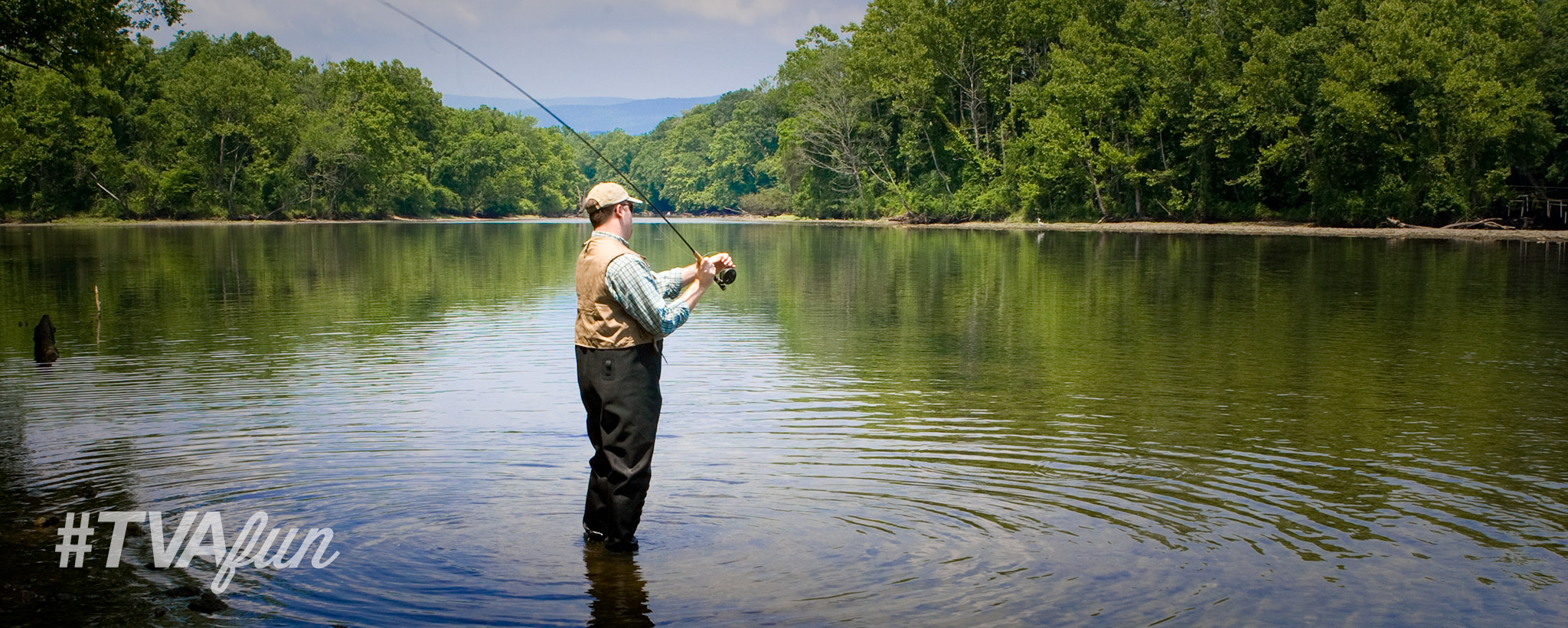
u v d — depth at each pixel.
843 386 7.48
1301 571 3.74
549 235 41.91
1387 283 16.52
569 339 10.09
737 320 11.78
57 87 55.38
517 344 9.70
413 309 12.91
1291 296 14.45
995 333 10.59
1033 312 12.62
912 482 4.87
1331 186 41.81
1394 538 4.11
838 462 5.24
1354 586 3.60
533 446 5.57
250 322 11.39
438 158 83.38
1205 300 13.96
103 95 19.44
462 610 3.37
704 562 3.80
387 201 71.50
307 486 4.77
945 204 57.25
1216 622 3.28
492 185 84.50
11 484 4.78
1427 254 24.56
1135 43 49.97
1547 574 3.73
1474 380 7.83
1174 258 23.62
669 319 3.95
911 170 61.69
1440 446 5.66
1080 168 50.09
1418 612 3.38
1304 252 25.81
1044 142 49.75
